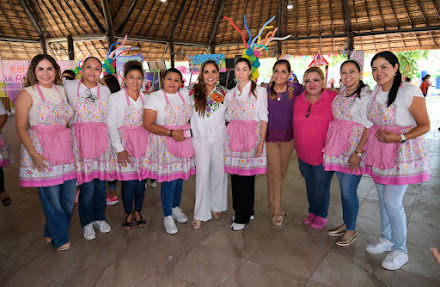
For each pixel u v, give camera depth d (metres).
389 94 2.13
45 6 9.39
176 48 12.27
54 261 2.47
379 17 9.77
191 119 2.91
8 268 2.38
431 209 3.36
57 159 2.41
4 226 3.10
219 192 3.10
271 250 2.59
